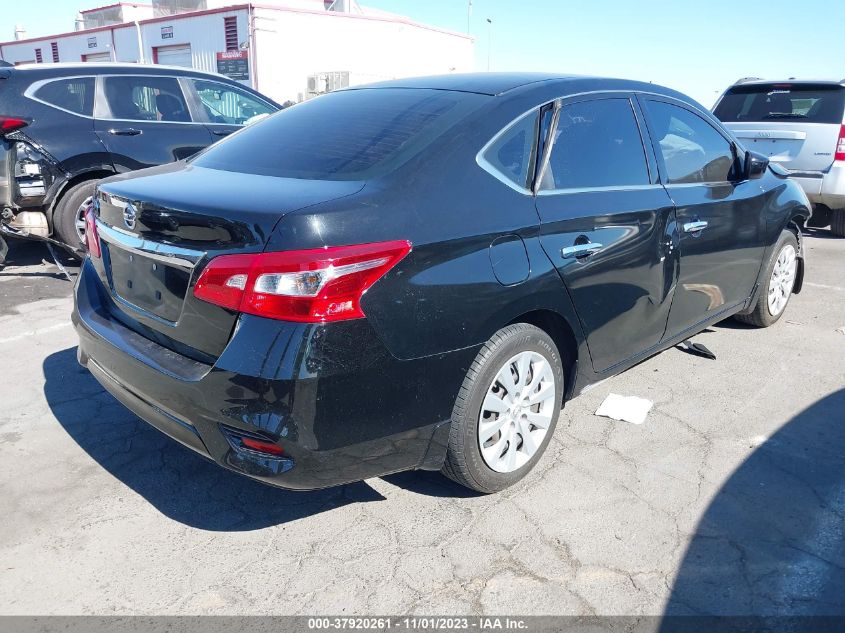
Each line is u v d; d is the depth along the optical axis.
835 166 7.93
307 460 2.35
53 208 6.05
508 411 2.90
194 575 2.54
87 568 2.56
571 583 2.51
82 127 6.11
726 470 3.25
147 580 2.51
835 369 4.43
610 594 2.46
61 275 6.39
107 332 2.83
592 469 3.24
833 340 4.95
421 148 2.72
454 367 2.62
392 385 2.45
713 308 4.25
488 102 2.98
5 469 3.17
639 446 3.46
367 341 2.36
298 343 2.25
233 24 23.53
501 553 2.67
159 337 2.64
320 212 2.31
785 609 2.41
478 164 2.78
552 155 3.06
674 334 3.91
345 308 2.29
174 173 2.99
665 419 3.74
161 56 26.36
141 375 2.58
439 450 2.71
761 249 4.59
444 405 2.64
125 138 6.33
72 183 6.16
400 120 2.96
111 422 3.63
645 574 2.56
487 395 2.77
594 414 3.79
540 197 2.94
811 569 2.60
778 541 2.76
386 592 2.46
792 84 8.20
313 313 2.25
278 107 7.75
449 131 2.80
